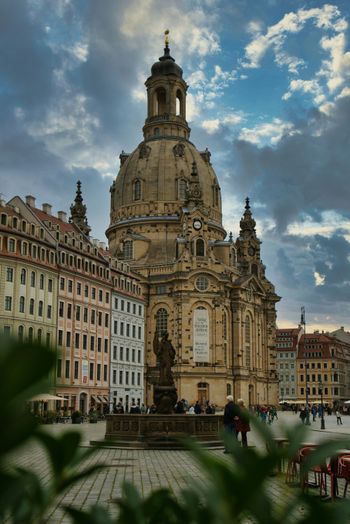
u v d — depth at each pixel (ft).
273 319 588.09
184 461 116.57
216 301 499.10
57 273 337.93
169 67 604.90
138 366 434.71
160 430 149.07
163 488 14.58
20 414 9.70
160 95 620.08
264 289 584.40
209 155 604.90
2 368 9.29
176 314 495.00
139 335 440.45
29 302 312.71
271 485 64.90
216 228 571.69
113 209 582.35
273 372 577.84
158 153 564.71
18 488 10.90
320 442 14.23
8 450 9.78
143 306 449.48
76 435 12.16
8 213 311.27
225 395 488.85
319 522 11.83
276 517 12.00
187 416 149.07
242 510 11.71
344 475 67.67
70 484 12.73
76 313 355.77
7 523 12.39
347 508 11.95
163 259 530.68
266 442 14.10
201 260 504.02
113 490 79.05
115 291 404.57
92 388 368.07
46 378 9.53
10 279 303.68
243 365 524.11
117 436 152.25
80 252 364.99
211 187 582.35
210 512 11.85
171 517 13.65
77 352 354.74
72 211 535.60
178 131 593.01
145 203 553.64
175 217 542.57
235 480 11.68
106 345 390.01
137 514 13.47
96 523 13.16
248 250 605.73
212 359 492.13
